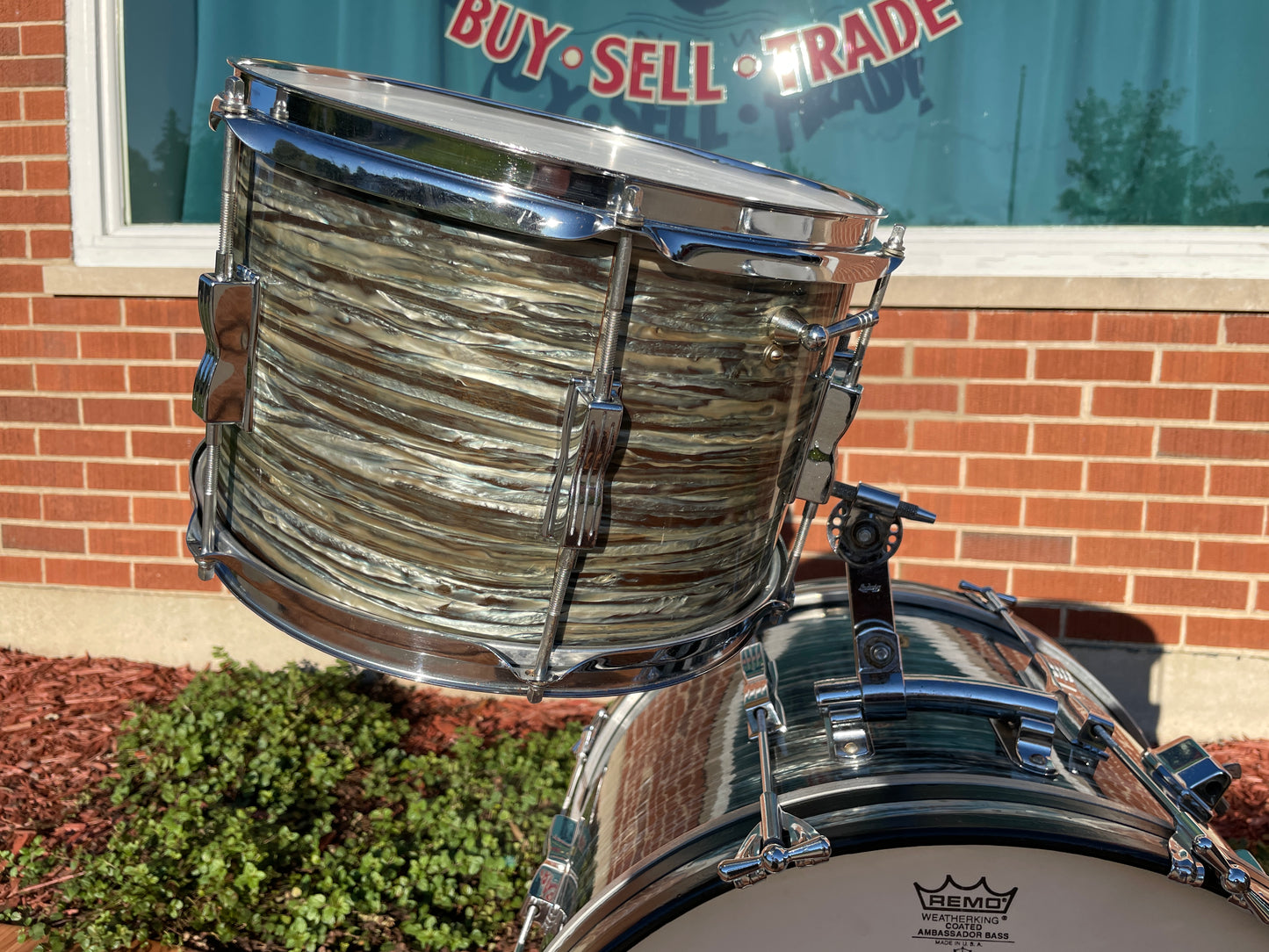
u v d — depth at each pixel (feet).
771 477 4.20
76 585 11.60
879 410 10.27
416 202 3.34
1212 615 10.03
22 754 9.53
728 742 4.97
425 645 3.86
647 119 10.60
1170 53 9.80
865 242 4.11
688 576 4.00
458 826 8.52
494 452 3.59
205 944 7.20
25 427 11.38
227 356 3.87
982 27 10.00
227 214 3.95
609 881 4.45
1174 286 9.48
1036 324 9.85
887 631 4.82
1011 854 4.01
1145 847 3.92
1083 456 9.99
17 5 10.68
